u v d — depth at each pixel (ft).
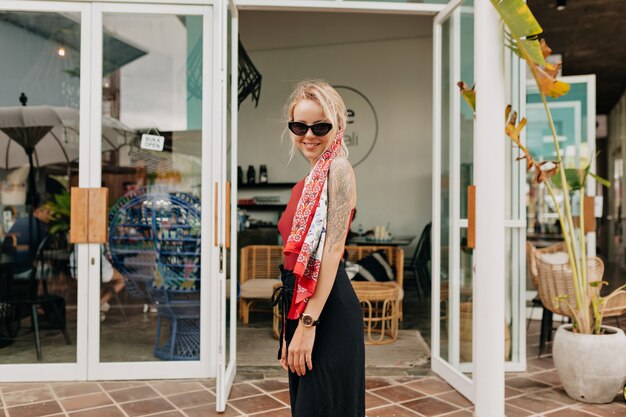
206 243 11.24
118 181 11.34
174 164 11.37
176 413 9.25
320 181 4.90
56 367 11.02
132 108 11.41
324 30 24.26
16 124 11.37
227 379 10.14
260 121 25.17
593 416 9.24
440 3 11.80
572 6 21.22
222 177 9.56
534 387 10.84
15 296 11.16
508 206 12.37
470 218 9.54
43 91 11.36
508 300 12.18
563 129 18.20
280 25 24.43
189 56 11.43
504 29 9.00
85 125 11.33
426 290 20.62
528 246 13.85
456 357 10.82
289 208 5.41
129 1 11.32
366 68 24.44
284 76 25.02
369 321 14.02
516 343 12.07
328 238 4.79
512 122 10.14
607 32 24.44
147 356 11.18
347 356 5.03
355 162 24.54
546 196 20.15
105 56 11.41
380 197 24.36
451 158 11.33
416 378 11.30
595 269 13.11
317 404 4.98
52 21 11.38
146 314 11.22
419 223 24.09
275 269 18.80
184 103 11.39
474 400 9.25
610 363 9.75
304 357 4.83
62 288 11.18
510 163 12.44
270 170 25.12
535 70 9.54
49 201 11.30
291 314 4.88
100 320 11.16
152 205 11.30
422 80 24.07
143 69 11.43
